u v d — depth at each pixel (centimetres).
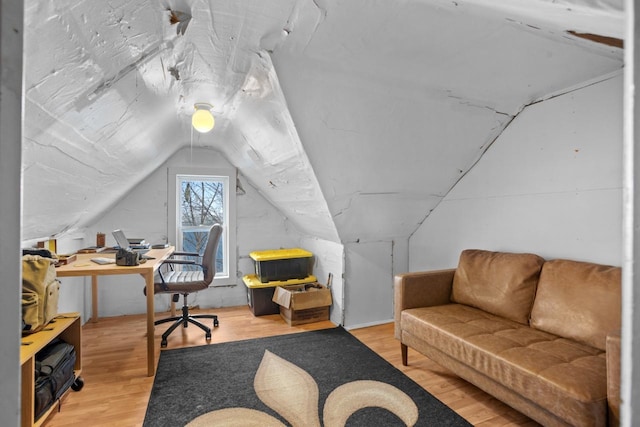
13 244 33
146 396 199
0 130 32
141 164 279
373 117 215
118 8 92
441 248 308
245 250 404
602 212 188
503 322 204
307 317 331
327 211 287
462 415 179
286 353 259
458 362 187
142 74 141
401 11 134
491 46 160
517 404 154
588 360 150
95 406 189
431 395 199
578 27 105
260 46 156
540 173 221
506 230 246
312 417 178
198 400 195
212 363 242
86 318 334
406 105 214
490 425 171
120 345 276
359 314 327
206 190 416
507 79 195
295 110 198
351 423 173
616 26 85
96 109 132
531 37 146
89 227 346
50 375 165
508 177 244
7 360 33
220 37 145
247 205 405
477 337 181
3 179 33
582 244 198
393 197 289
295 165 258
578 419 127
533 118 225
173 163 376
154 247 329
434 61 175
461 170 277
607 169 186
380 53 168
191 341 283
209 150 389
